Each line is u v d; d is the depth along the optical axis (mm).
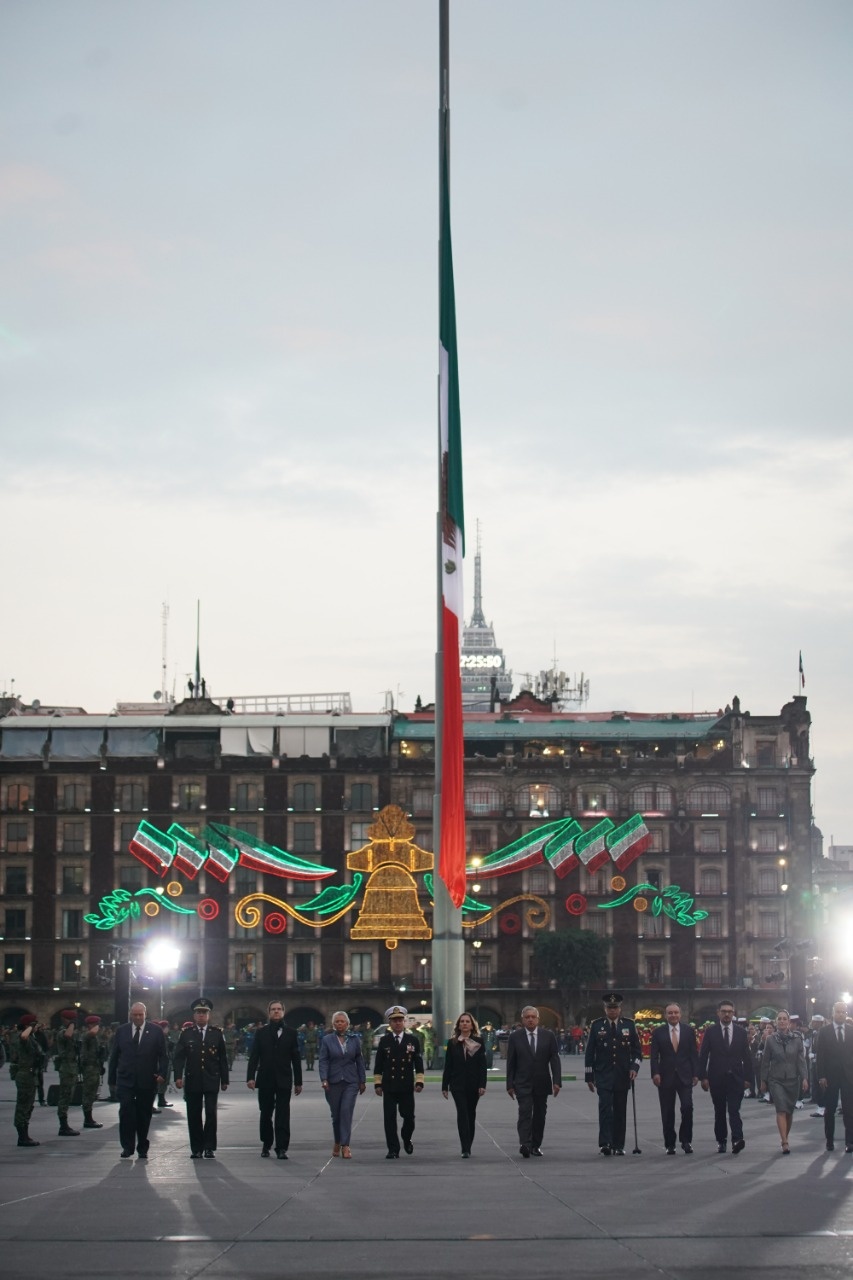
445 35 84750
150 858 152125
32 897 164375
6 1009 163375
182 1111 53656
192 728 167875
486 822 166250
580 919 164125
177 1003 162125
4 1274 21297
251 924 149750
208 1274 21312
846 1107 37688
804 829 165875
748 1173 32875
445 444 82812
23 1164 35156
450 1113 54531
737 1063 37750
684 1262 22094
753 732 167750
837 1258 22359
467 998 162500
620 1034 37438
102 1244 23750
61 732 168125
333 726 168000
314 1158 36688
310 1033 93625
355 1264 22078
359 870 130500
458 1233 24719
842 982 88312
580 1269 21609
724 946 163875
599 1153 37750
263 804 165875
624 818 166125
